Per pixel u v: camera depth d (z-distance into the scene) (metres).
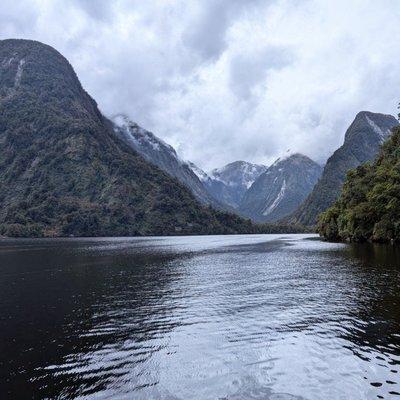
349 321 24.70
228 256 77.06
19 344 22.17
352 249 82.44
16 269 57.31
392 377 16.53
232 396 15.28
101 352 20.59
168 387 16.23
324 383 16.14
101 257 77.50
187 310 29.36
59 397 15.62
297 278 43.53
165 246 120.44
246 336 22.48
